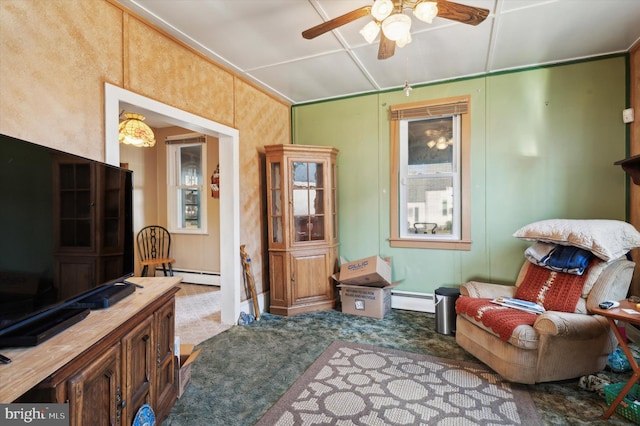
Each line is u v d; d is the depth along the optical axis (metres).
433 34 2.59
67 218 1.32
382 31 1.99
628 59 2.91
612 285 2.18
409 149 3.80
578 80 3.06
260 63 3.10
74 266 1.36
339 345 2.79
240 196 3.41
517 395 2.02
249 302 3.51
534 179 3.23
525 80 3.24
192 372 2.34
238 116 3.37
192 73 2.76
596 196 3.04
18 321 1.06
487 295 2.73
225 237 3.32
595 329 2.05
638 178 2.21
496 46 2.80
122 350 1.33
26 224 1.12
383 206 3.88
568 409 1.88
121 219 1.75
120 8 2.13
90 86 1.93
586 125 3.05
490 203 3.39
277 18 2.35
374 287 3.51
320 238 3.80
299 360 2.52
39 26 1.67
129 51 2.19
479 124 3.42
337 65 3.17
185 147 5.38
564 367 2.06
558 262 2.46
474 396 2.02
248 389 2.12
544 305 2.42
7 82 1.54
